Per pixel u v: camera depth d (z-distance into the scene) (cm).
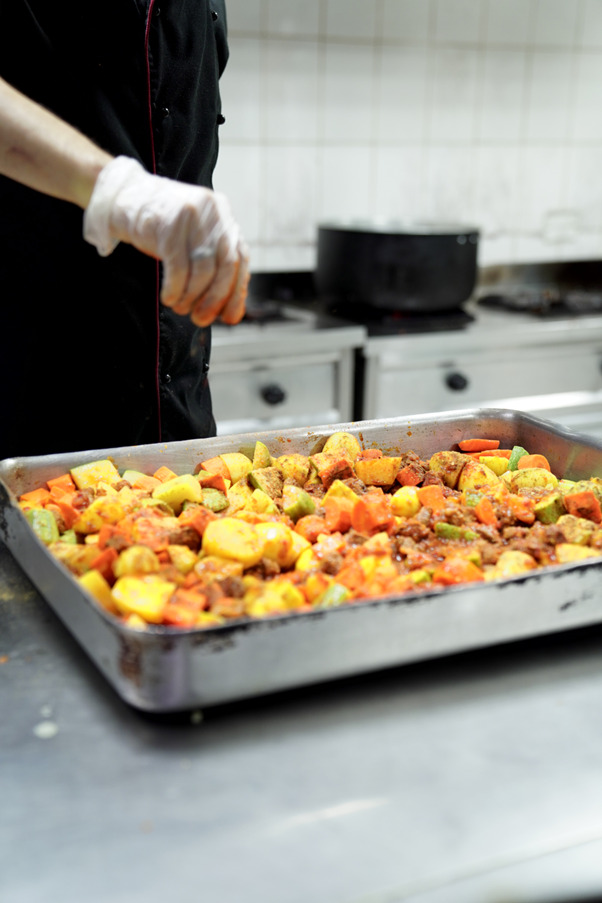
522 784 69
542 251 311
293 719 76
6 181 125
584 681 82
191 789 67
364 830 63
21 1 120
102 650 74
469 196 294
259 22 252
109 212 88
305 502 105
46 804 65
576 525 97
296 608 81
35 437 138
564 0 286
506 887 60
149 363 141
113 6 125
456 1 272
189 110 139
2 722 74
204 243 86
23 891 57
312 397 237
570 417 268
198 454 117
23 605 93
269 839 62
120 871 59
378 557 89
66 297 133
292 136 266
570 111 300
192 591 80
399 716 77
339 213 279
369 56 268
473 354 250
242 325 236
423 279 237
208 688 71
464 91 283
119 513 97
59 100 129
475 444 130
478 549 94
